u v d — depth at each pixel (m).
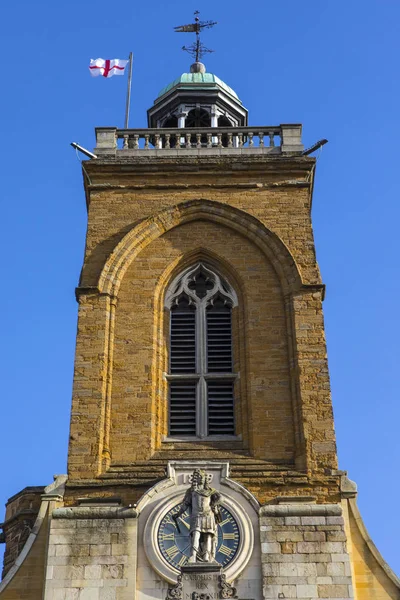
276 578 36.78
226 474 39.19
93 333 44.00
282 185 48.75
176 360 44.91
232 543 37.62
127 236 46.94
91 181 49.19
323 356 43.12
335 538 37.62
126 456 41.28
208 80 58.31
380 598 37.62
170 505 38.47
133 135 51.59
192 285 46.94
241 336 44.88
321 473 40.31
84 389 42.41
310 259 46.25
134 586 36.66
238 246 47.22
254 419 42.12
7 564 44.66
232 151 50.50
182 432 42.88
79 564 37.09
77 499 39.72
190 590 34.97
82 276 45.69
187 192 48.72
